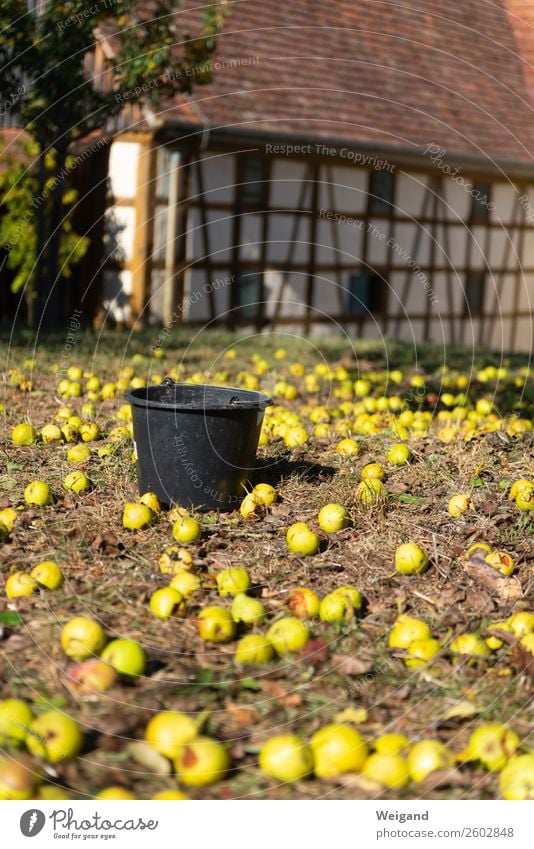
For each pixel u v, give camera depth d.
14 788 2.82
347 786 2.96
